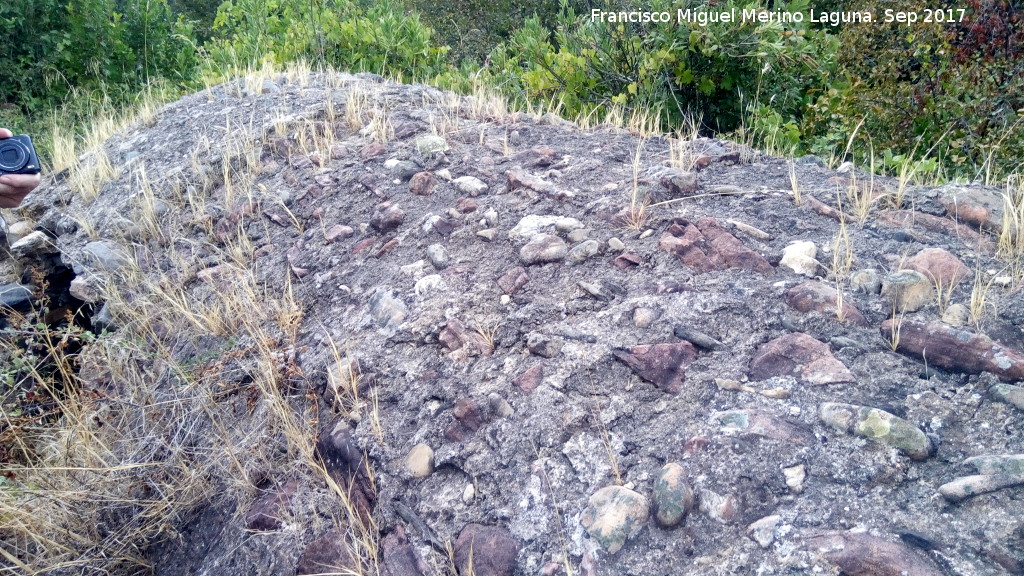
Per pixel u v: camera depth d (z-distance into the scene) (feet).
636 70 18.80
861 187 10.13
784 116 18.57
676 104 18.26
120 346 10.28
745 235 8.95
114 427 9.35
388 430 7.38
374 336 8.66
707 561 5.48
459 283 9.11
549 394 7.09
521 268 9.12
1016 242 8.41
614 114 15.79
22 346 11.53
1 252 14.33
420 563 6.18
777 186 10.46
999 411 6.15
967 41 16.63
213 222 13.07
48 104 27.45
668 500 5.80
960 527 5.32
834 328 7.27
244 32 28.37
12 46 27.89
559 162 11.96
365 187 12.26
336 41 24.09
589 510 5.94
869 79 17.95
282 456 7.80
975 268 8.00
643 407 6.83
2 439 8.76
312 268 10.76
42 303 12.79
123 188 15.38
